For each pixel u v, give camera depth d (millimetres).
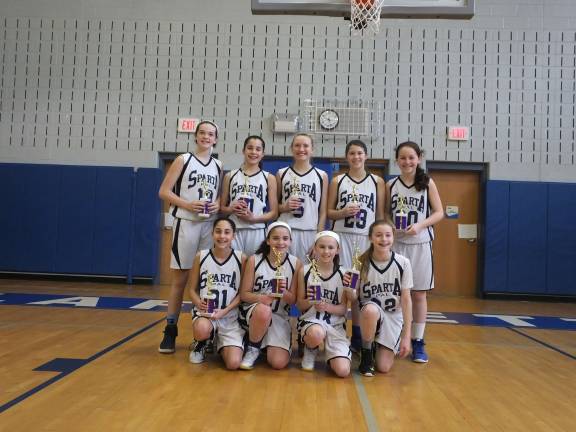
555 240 5738
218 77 6047
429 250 2637
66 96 6109
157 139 6039
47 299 4379
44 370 2123
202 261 2443
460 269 5957
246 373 2195
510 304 5332
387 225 2375
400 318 2398
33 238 5938
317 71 6012
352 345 2721
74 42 6141
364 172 2828
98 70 6109
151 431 1478
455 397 1943
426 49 6008
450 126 5938
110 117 6078
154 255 5906
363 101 5977
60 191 5961
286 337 2361
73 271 5914
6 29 6172
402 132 5945
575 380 2260
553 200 5770
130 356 2434
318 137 5926
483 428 1605
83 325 3205
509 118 5938
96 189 5961
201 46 6074
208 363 2350
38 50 6152
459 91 5969
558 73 5961
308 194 2744
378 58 6008
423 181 2643
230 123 6000
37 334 2875
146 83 6074
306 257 2717
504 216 5781
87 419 1562
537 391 2062
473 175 6012
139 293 5043
